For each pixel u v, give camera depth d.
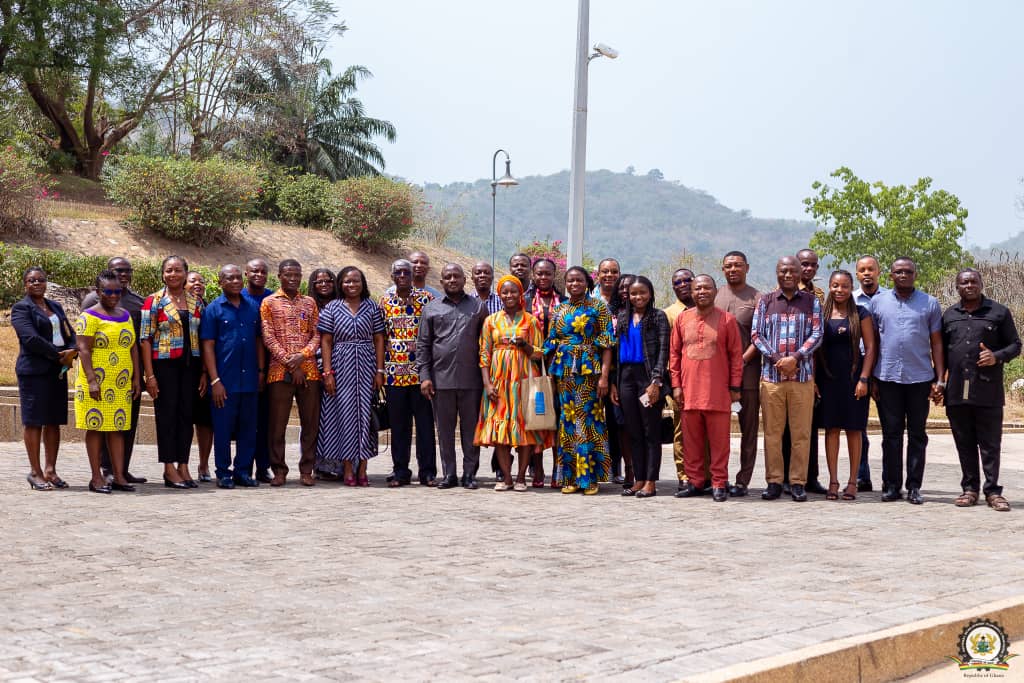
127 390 9.31
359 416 9.99
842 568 6.28
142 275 23.08
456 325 9.88
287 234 30.00
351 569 6.14
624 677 4.09
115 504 8.58
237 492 9.45
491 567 6.23
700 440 9.47
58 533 7.21
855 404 9.33
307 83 42.72
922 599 5.47
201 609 5.16
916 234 57.47
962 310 9.10
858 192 57.81
